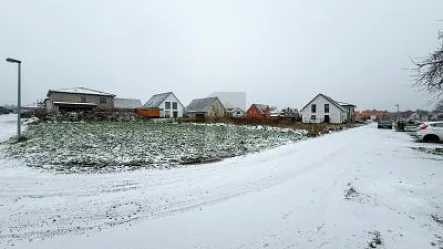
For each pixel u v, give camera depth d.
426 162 10.05
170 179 7.36
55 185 6.62
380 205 5.54
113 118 35.69
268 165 9.36
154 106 56.84
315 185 6.96
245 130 23.77
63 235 4.23
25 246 3.89
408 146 15.01
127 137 15.41
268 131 23.81
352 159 10.66
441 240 4.18
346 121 62.12
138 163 9.14
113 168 8.39
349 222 4.79
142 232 4.35
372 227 4.60
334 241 4.16
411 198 5.84
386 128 38.12
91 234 4.27
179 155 10.70
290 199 5.92
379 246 4.00
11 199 5.66
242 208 5.39
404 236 4.29
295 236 4.30
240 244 4.03
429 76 8.98
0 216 4.84
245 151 12.44
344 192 6.36
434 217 5.02
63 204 5.45
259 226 4.61
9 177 7.24
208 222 4.74
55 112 35.97
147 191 6.32
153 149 11.65
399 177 7.64
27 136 15.28
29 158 9.45
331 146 14.80
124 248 3.86
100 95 49.66
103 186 6.63
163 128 23.11
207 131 21.38
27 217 4.83
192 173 8.06
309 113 56.94
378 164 9.63
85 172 7.87
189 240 4.11
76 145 12.12
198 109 60.66
